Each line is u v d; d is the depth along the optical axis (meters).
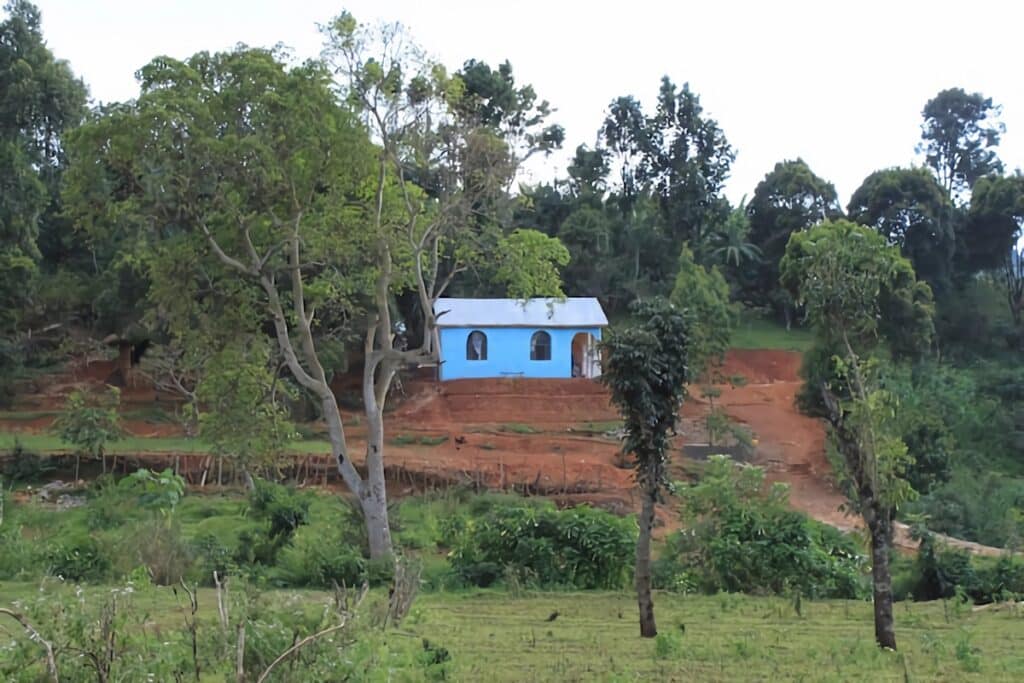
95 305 46.56
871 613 16.72
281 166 21.58
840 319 13.29
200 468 35.75
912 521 28.75
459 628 13.88
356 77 22.16
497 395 47.44
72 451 36.44
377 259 24.52
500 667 11.00
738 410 47.28
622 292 61.78
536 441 41.62
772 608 17.02
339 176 22.53
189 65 22.02
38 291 47.34
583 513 20.84
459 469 35.91
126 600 9.62
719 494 20.75
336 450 22.97
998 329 60.25
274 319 23.58
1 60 47.28
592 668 11.04
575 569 19.83
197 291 24.05
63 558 18.20
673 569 20.06
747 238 71.75
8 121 47.12
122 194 22.75
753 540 20.00
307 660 7.37
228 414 24.75
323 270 26.33
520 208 33.81
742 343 61.56
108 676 7.08
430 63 22.80
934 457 33.81
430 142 23.30
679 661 11.59
